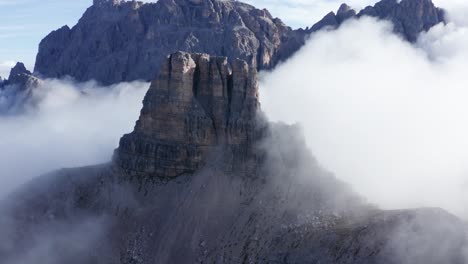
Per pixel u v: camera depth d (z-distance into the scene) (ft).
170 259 451.53
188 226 467.93
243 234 447.01
